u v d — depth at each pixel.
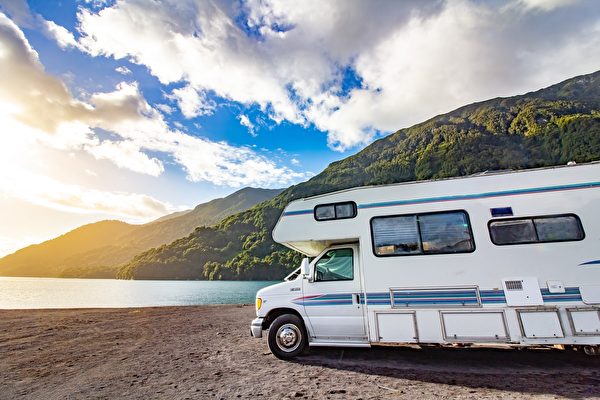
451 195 6.09
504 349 6.70
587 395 4.17
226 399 4.31
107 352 7.17
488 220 5.80
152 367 5.91
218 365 5.97
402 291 5.79
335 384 4.80
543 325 5.13
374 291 5.91
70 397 4.51
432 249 5.87
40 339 8.70
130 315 13.82
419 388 4.55
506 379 4.87
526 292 5.30
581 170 5.71
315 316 6.19
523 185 5.84
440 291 5.62
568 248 5.38
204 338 8.64
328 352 6.70
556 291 5.24
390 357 6.27
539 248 5.47
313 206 6.72
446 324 5.46
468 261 5.66
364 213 6.41
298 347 6.21
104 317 13.18
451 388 4.53
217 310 15.74
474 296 5.48
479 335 5.30
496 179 5.98
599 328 4.99
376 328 5.74
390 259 6.00
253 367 5.78
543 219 5.61
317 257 6.66
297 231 6.64
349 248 6.55
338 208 6.57
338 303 6.12
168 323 11.45
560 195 5.66
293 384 4.83
